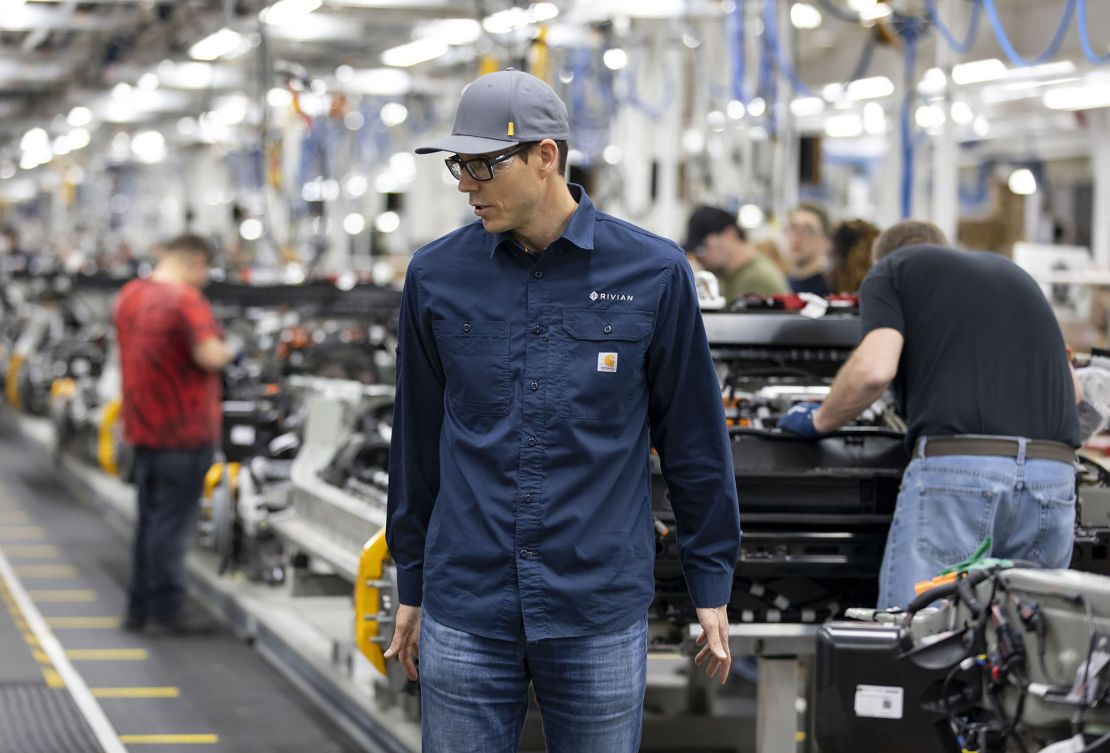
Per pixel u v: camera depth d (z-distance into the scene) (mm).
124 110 23828
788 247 9406
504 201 3604
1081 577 3547
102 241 34188
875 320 5141
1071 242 16891
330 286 11953
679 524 3871
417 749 6410
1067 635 3500
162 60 17438
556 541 3645
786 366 6496
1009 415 4949
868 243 7520
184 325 9398
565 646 3672
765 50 12656
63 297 20688
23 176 41312
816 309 6262
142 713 7660
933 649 3895
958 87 12453
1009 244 16219
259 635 9422
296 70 12242
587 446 3656
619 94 15141
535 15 11953
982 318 5027
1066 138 15523
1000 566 3840
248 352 14016
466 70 17188
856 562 5379
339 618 9469
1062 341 5129
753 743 6930
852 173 19469
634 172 15164
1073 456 5086
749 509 5430
